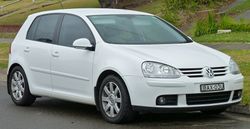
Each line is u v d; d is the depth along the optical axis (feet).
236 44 62.34
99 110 30.78
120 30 31.53
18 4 203.41
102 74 29.86
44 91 34.04
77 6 160.25
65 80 32.32
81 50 31.24
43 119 31.83
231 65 29.55
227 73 28.96
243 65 45.73
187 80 27.58
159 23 33.47
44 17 35.32
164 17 94.73
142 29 32.17
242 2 111.75
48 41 33.99
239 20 87.71
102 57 29.89
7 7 199.52
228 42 64.95
